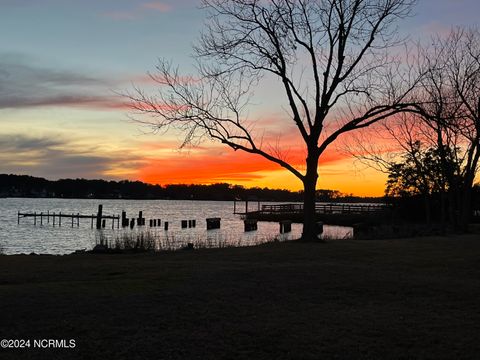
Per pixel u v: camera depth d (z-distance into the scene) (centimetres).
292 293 1082
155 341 726
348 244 2292
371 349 700
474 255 1830
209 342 724
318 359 661
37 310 892
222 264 1580
